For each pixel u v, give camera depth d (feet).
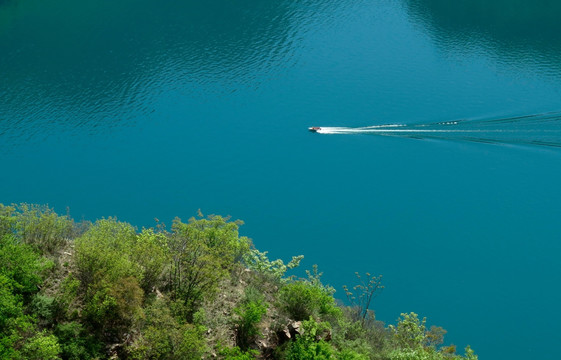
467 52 512.63
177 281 153.48
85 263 139.64
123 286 134.82
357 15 576.61
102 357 126.41
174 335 130.93
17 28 532.73
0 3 570.87
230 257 161.48
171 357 130.41
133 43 515.09
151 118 428.56
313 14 574.15
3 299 120.67
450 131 399.03
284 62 496.64
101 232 151.53
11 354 114.62
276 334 155.12
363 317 190.39
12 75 467.52
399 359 160.45
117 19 552.82
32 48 502.79
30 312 128.88
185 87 461.78
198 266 151.23
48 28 533.96
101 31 532.73
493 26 557.74
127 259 145.18
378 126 410.31
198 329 138.21
